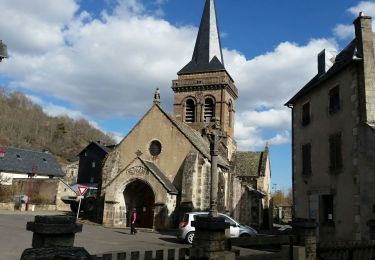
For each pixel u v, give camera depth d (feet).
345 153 55.11
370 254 32.12
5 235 51.70
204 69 136.26
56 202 135.54
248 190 120.47
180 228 56.18
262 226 133.18
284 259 27.27
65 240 16.92
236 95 144.87
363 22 55.26
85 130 400.47
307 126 68.69
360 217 49.93
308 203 65.82
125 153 91.81
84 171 216.74
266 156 151.43
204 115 130.93
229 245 29.32
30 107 388.98
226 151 125.49
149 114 92.12
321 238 59.72
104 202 83.10
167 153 87.51
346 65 55.31
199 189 81.82
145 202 87.40
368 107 51.75
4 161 185.98
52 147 331.36
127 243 51.21
